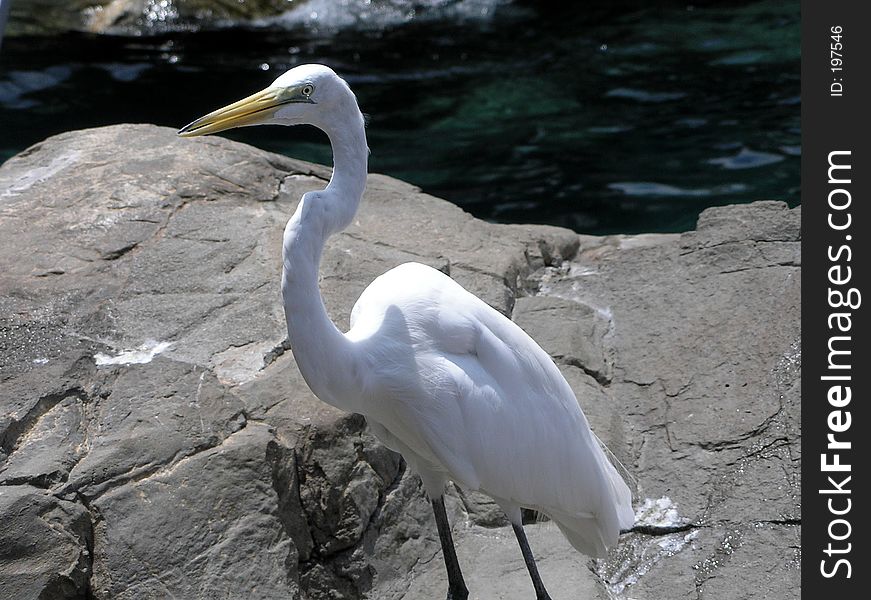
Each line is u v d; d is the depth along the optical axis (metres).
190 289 8.50
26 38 17.73
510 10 19.70
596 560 7.34
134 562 6.39
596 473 6.60
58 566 6.25
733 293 9.34
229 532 6.62
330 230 5.81
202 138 10.97
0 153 14.08
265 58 17.42
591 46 18.08
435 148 14.65
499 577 7.07
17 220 9.37
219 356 7.75
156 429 6.96
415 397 6.11
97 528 6.47
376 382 6.09
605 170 13.95
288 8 19.05
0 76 16.38
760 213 10.24
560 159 14.27
